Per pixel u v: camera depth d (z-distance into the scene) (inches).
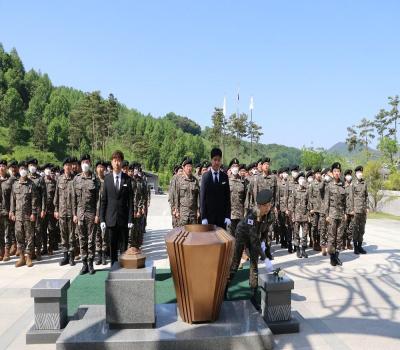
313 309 203.0
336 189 313.9
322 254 360.5
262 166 336.8
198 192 316.5
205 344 146.1
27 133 3287.4
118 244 255.9
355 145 1695.4
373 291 235.8
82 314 177.6
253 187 326.0
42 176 351.9
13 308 205.9
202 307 157.2
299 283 254.1
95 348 143.6
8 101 3398.1
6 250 329.7
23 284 253.0
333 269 295.7
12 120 3373.5
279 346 156.8
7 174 340.5
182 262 153.9
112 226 244.2
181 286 157.0
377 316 192.4
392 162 1237.1
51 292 163.9
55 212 320.2
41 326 165.0
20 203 306.5
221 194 225.9
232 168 327.6
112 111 2561.5
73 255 308.7
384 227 589.9
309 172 398.9
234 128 1596.9
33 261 328.2
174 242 153.9
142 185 377.4
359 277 269.9
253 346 148.4
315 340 163.0
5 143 3016.7
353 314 195.2
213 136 1636.3
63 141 3152.1
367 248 393.4
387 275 275.9
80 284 245.4
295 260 332.5
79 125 2758.4
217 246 152.9
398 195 953.5
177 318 164.7
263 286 174.9
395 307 206.1
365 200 364.5
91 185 278.7
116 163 245.9
